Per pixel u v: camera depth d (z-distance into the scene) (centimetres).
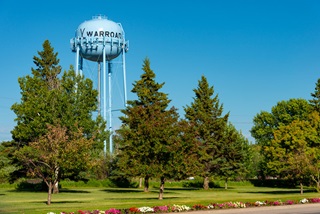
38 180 8388
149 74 6919
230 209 3412
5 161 6956
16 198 4844
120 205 3391
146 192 6481
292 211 3338
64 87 6259
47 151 3753
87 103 6319
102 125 6406
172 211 3170
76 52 8200
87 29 8175
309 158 5766
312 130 6128
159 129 4159
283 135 6150
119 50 8306
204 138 7438
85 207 3170
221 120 7512
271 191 6950
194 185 9050
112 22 8388
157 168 4206
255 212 3228
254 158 10000
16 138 6519
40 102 6131
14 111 6281
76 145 3750
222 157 7662
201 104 7594
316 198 4206
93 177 7975
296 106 9575
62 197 5075
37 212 2839
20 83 6425
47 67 7181
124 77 8500
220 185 9300
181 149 4300
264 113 10275
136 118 4312
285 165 5894
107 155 8525
